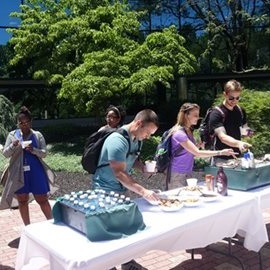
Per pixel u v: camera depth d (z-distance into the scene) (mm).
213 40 17922
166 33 12352
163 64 11984
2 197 4898
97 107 11969
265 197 3736
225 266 4105
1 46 16109
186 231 2961
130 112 18000
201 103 16516
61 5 13484
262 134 9977
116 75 11469
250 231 3551
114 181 3340
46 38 12852
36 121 17562
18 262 2953
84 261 2354
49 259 2641
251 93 10906
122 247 2521
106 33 12078
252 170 3822
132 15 13266
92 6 13438
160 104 17734
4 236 5305
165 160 4137
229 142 4160
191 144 4031
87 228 2600
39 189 4953
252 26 18562
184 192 3689
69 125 16422
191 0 17750
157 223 2922
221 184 3623
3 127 13148
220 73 18922
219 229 3250
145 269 4074
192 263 4199
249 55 19500
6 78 15906
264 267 4055
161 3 17938
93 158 3361
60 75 12438
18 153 4859
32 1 13359
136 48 12336
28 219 5027
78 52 12766
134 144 3301
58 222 2994
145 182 8148
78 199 2906
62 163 10352
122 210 2686
